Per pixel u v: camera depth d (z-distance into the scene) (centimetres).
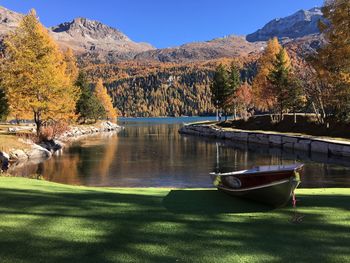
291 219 704
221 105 7894
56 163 2611
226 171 2294
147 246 545
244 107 7406
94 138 5338
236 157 3080
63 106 3431
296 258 505
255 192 811
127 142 4591
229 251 530
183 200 886
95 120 8394
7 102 3216
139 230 623
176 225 657
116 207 787
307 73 4809
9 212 716
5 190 945
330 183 1864
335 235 607
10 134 3219
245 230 633
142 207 795
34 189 988
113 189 1116
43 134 3547
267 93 5647
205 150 3631
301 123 5150
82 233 599
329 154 3250
